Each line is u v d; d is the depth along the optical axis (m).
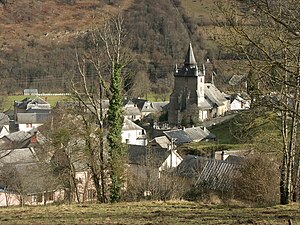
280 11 18.55
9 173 55.38
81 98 41.47
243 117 30.27
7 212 26.03
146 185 42.53
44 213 24.92
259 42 19.23
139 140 114.25
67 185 47.06
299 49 20.89
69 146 44.88
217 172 48.75
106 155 42.66
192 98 147.62
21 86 175.62
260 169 37.47
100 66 42.00
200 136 100.88
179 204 29.92
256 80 21.62
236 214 22.77
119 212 24.86
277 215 21.95
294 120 28.52
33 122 143.38
